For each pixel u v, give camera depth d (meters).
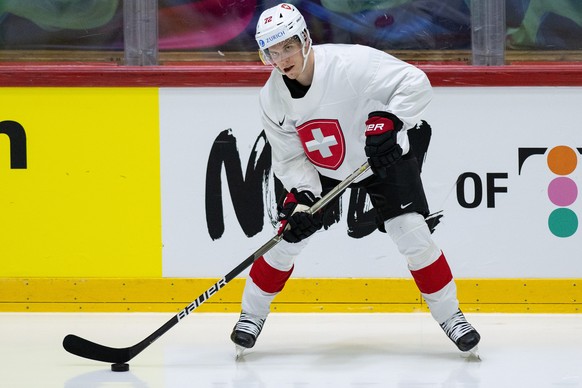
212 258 14.12
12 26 14.33
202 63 14.27
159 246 14.14
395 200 11.19
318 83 10.59
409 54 14.23
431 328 13.06
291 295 14.09
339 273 14.05
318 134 10.90
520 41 14.10
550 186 13.88
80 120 14.07
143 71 13.94
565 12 14.01
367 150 10.32
